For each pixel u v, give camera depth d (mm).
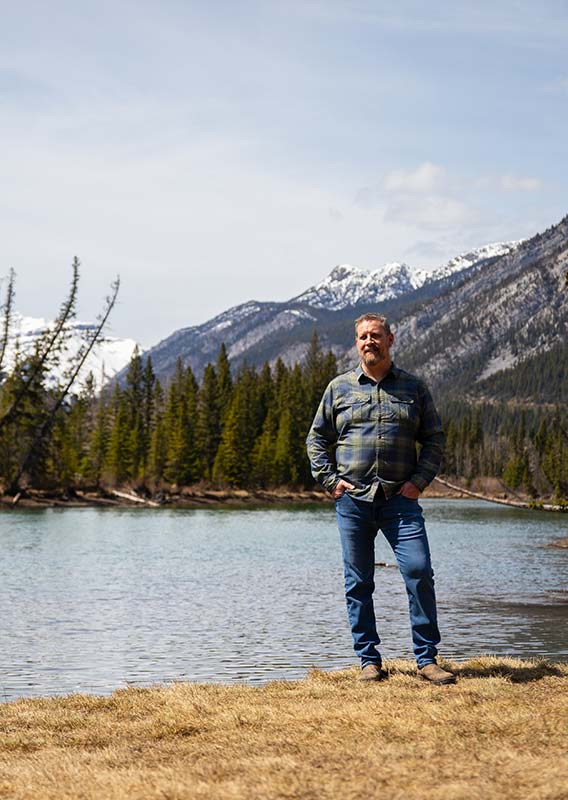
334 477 8320
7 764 5914
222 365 134125
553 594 26500
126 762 5828
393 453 8117
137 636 18484
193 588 27672
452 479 182500
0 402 73500
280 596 25688
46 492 88438
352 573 8367
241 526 61625
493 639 18125
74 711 7695
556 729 6059
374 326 8148
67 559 37219
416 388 8234
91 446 110125
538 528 62188
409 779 5074
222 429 123562
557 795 4652
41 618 21219
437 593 26797
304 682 8578
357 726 6426
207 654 16328
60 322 71375
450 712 6672
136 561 36688
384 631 18641
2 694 12938
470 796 4703
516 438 191875
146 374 138875
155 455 111125
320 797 4836
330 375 128250
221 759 5777
